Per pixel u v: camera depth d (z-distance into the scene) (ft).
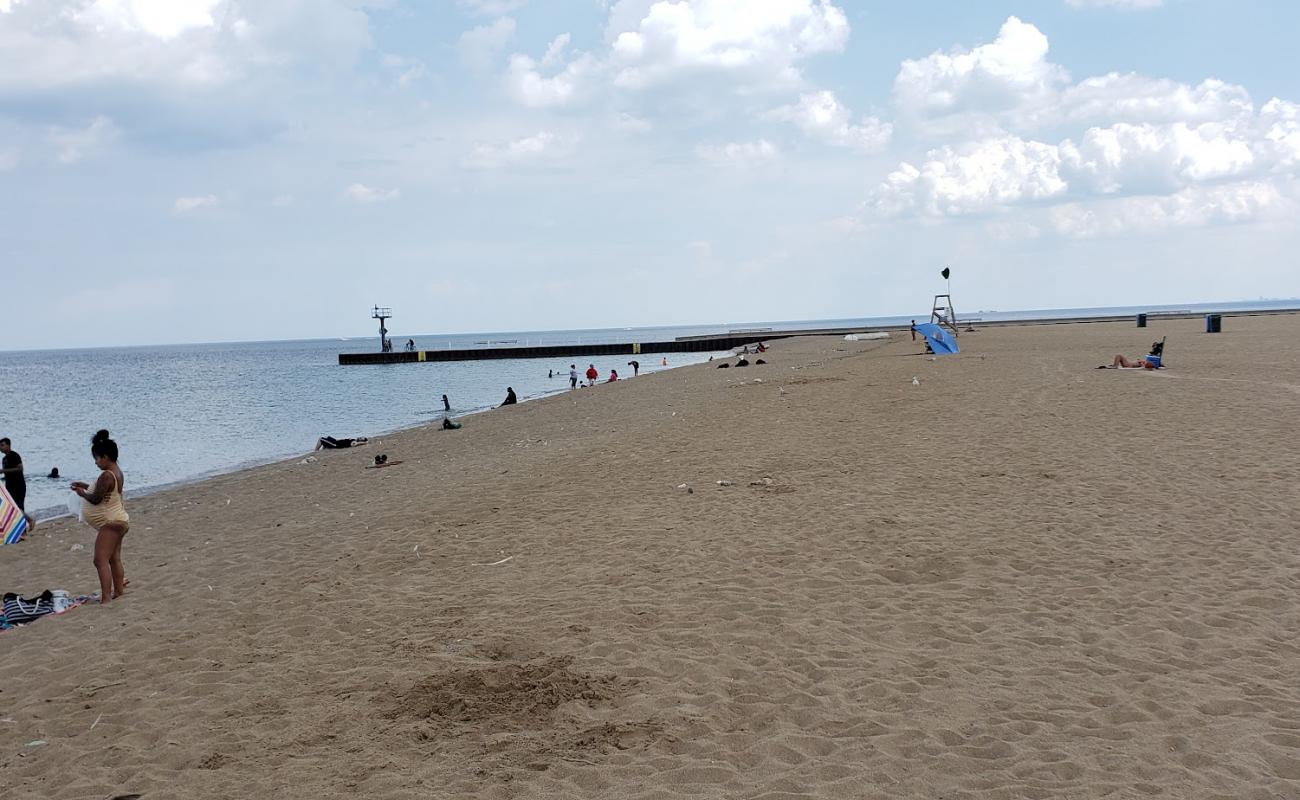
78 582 36.29
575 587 28.19
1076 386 75.66
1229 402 60.90
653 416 78.02
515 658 22.24
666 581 28.22
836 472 44.29
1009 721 17.60
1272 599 24.14
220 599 30.22
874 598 25.71
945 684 19.54
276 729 18.81
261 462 79.61
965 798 14.60
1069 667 20.35
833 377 101.50
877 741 16.85
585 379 189.57
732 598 26.13
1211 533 30.63
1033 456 45.42
